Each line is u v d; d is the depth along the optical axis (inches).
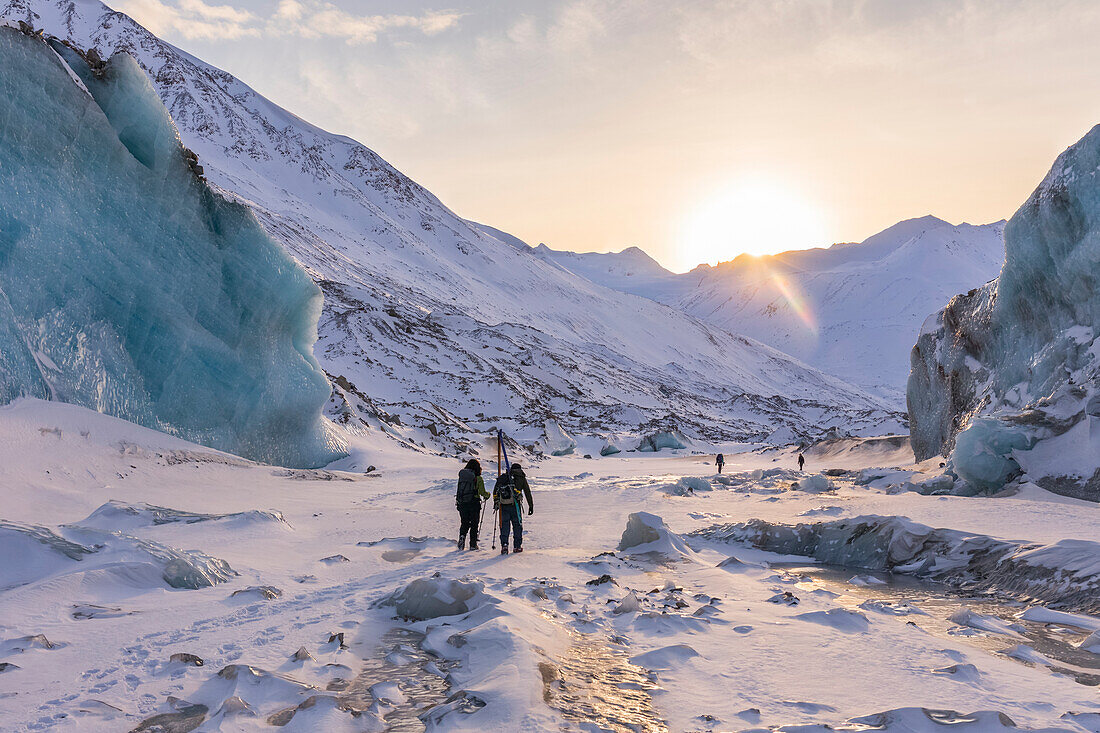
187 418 1000.2
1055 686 175.0
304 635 213.3
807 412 7519.7
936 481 912.3
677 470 1883.6
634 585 305.4
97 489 639.8
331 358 4247.0
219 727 137.7
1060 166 999.0
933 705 158.9
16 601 238.8
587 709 150.7
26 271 800.3
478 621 213.8
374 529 500.4
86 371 853.8
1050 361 1008.9
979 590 319.0
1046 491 783.7
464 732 134.4
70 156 860.6
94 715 144.9
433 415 2721.5
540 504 718.5
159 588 280.2
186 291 1002.1
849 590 324.2
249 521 453.1
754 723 146.0
